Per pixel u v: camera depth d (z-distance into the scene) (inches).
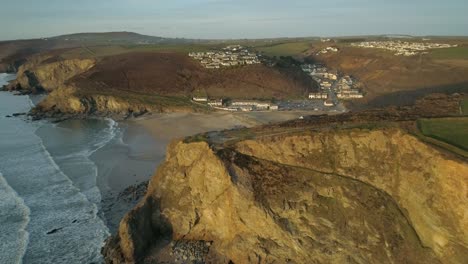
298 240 1652.3
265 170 1823.3
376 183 1678.2
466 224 1396.4
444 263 1437.0
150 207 1975.9
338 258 1590.8
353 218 1622.8
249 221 1738.4
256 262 1712.6
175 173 2007.9
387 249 1524.4
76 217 2166.6
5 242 1931.6
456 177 1429.6
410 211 1568.7
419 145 1620.3
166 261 1784.0
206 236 1918.1
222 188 1838.1
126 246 1785.2
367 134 1765.5
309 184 1739.7
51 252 1861.5
